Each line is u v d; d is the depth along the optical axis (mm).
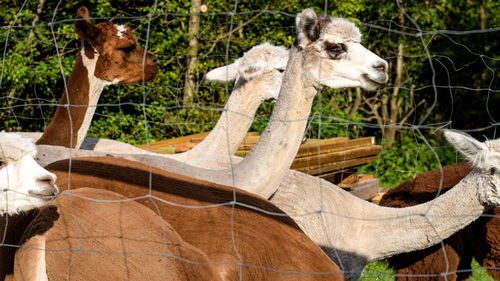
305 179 4113
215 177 3725
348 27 3844
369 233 3863
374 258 3916
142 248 2729
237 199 3158
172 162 3873
